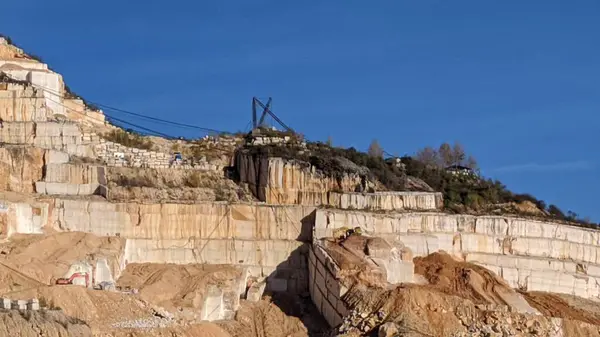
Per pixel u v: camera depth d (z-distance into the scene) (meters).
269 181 110.56
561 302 108.06
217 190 111.06
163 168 111.75
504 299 101.25
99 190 105.88
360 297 92.75
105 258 95.12
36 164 105.56
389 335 86.81
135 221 103.12
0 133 107.31
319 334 95.44
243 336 92.62
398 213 110.00
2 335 73.44
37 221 99.25
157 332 84.31
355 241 101.81
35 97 108.94
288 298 102.44
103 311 84.38
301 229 106.44
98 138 111.00
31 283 87.00
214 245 104.31
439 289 99.50
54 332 76.44
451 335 89.44
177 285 96.69
